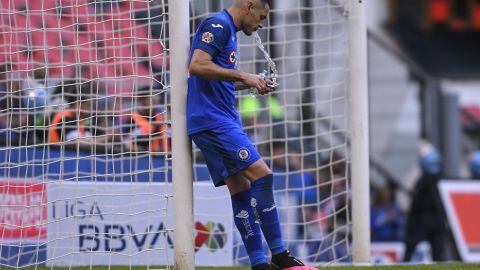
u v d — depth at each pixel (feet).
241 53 98.48
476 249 129.49
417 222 129.49
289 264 59.16
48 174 79.36
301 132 87.92
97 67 77.46
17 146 81.46
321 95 123.54
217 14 59.93
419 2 197.77
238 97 89.76
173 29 63.77
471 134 193.67
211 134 59.47
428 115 183.11
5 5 89.66
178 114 63.87
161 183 82.12
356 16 80.53
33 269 77.36
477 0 200.13
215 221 86.12
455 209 130.62
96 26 84.89
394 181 155.22
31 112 80.28
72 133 86.53
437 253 129.18
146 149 84.23
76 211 76.38
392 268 72.69
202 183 86.17
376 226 138.10
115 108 84.84
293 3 106.73
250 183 60.49
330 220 103.81
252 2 60.23
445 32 199.21
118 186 81.41
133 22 80.38
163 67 66.74
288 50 106.22
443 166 178.81
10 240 81.82
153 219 82.07
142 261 82.12
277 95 103.81
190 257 64.54
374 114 184.24
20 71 78.18
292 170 102.12
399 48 196.44
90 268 73.20
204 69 57.93
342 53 88.02
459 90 196.75
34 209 82.23
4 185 79.10
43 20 77.00
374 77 186.50
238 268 76.33
